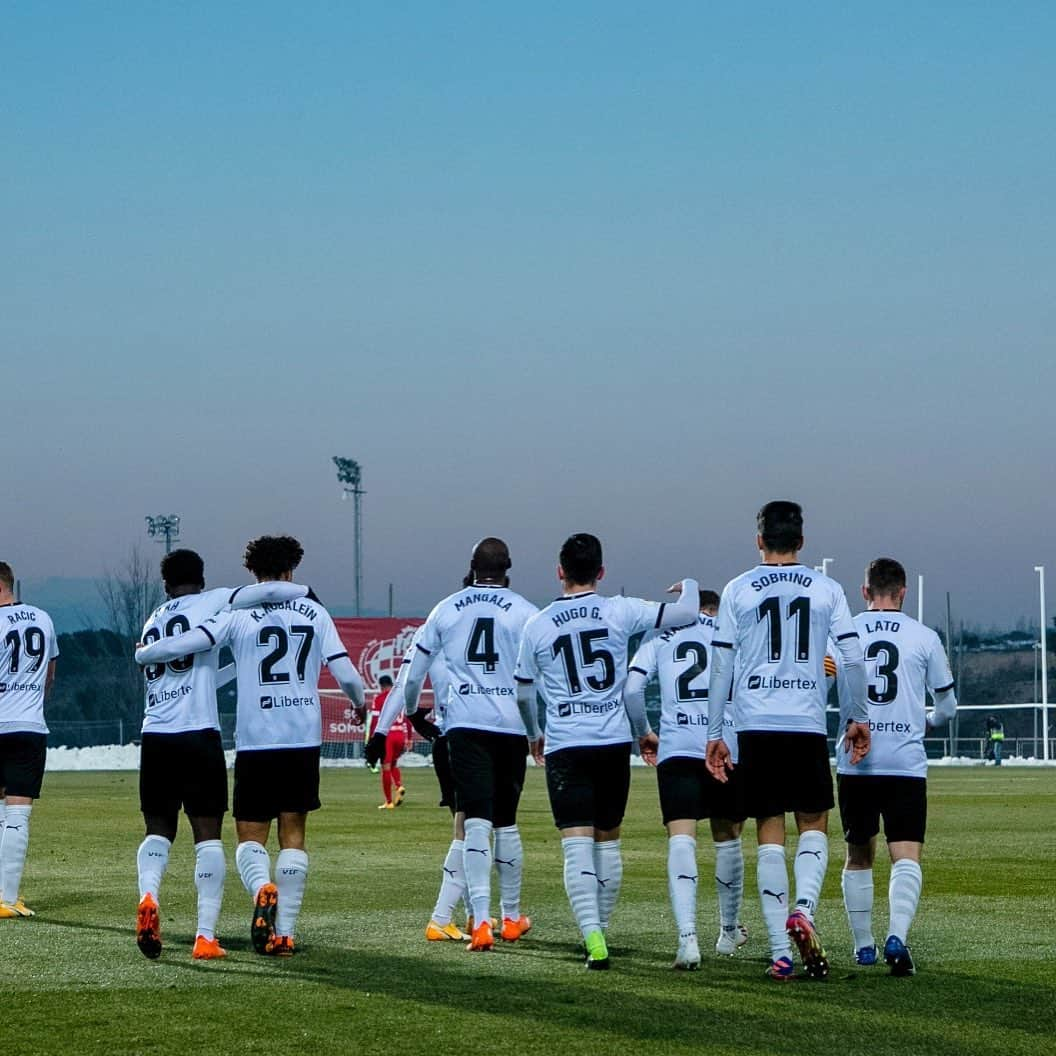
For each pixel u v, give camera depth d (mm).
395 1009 16078
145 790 20172
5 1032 14914
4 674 25156
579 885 19156
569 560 19781
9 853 24703
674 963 19109
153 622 20297
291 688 20422
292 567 20875
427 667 21125
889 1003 16516
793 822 46812
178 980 17984
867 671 19484
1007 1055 13961
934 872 31078
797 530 18844
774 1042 14477
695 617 19719
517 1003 16438
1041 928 22719
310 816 51281
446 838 41031
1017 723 155375
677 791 19516
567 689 19516
